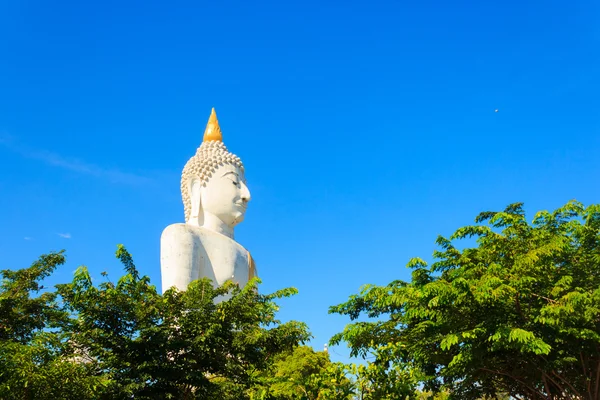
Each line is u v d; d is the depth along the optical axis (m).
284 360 28.44
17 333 18.03
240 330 16.55
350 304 20.47
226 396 16.45
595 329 16.88
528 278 15.95
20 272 18.97
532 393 19.78
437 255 19.08
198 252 25.52
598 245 18.86
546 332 16.45
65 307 15.52
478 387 21.14
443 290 16.05
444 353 18.11
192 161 28.12
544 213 19.61
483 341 16.50
